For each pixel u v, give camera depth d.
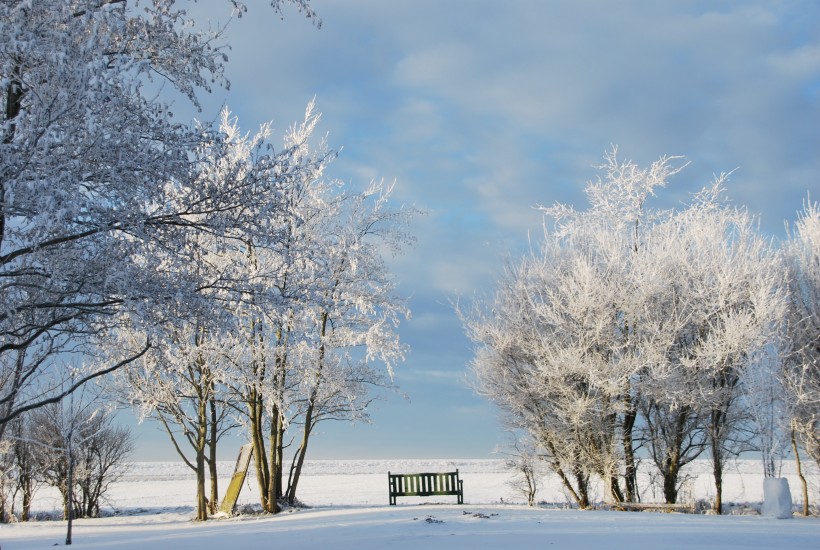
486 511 15.79
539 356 21.20
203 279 10.13
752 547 9.01
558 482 33.44
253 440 21.70
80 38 8.45
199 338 19.03
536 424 21.11
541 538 10.01
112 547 11.16
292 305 10.19
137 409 21.38
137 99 9.27
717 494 20.11
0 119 9.05
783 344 20.95
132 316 9.11
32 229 8.23
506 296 22.69
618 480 20.98
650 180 24.06
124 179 8.86
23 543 14.51
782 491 14.79
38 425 26.75
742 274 21.11
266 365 21.14
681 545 9.17
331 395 22.98
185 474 67.75
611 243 22.91
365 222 23.08
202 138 9.82
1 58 8.36
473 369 22.44
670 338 20.44
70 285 9.42
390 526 12.39
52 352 11.26
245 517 20.17
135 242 9.54
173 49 10.12
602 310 20.72
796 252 23.06
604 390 20.00
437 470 68.00
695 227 23.14
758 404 19.38
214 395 21.86
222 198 9.91
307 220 21.27
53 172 7.92
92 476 28.48
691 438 20.86
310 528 12.90
